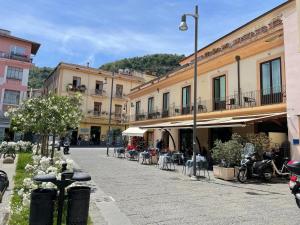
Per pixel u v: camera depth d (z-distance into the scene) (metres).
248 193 8.65
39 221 3.97
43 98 12.86
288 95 12.08
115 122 46.88
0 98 32.44
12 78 33.31
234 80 16.47
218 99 17.88
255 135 12.16
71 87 42.56
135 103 32.06
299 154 11.35
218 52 17.70
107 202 7.15
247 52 15.51
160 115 25.19
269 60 14.14
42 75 72.75
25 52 34.66
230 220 5.70
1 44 33.38
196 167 12.59
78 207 4.16
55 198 4.25
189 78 21.17
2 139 28.64
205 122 15.25
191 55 25.98
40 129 12.46
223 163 11.87
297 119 11.57
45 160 7.38
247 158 11.37
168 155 15.84
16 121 13.12
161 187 9.46
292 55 12.06
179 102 22.30
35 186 5.80
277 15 17.69
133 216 5.93
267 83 14.25
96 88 46.06
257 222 5.58
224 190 9.12
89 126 44.28
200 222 5.55
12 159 15.26
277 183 10.80
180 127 16.64
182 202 7.27
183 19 13.02
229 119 15.19
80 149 33.03
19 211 5.47
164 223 5.48
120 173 12.83
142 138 28.88
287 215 6.10
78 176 4.37
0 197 6.02
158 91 26.17
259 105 14.40
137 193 8.35
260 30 15.99
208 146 18.28
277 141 13.23
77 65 44.22
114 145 45.62
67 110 12.83
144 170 14.30
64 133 13.23
